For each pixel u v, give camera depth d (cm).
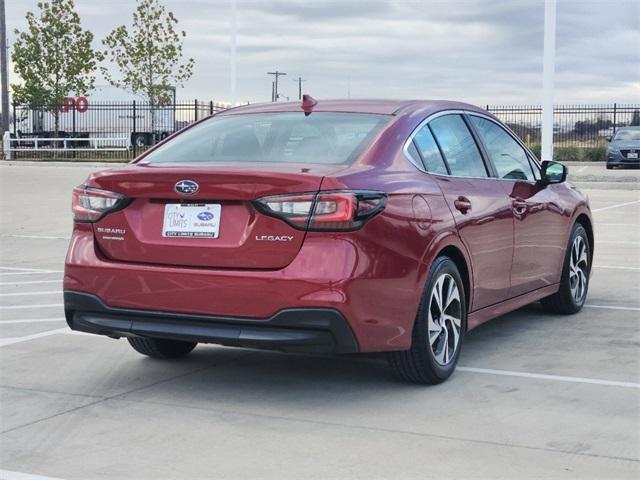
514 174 644
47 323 709
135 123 3881
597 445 416
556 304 726
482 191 575
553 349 614
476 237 554
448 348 531
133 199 490
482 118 627
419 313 496
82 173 2847
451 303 534
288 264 451
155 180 479
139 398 498
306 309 445
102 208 496
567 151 3478
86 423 453
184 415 465
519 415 462
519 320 714
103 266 489
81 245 503
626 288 864
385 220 467
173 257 475
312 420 455
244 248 459
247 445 418
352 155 495
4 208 1762
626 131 3075
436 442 420
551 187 698
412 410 472
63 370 562
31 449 414
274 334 452
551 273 688
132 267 481
